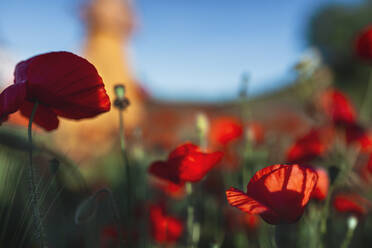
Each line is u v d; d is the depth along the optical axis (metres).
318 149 0.50
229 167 0.59
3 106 0.32
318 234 0.39
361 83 5.24
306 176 0.31
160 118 1.48
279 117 1.26
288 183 0.30
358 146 0.58
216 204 0.54
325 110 0.62
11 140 0.36
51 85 0.32
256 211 0.27
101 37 2.65
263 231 0.41
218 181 0.58
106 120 1.24
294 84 0.63
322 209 0.39
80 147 0.94
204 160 0.36
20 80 0.33
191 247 0.41
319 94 0.62
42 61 0.32
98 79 0.33
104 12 2.62
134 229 0.43
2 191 0.33
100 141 1.04
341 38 5.91
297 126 1.11
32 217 0.31
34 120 0.38
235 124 0.63
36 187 0.31
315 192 0.38
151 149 0.87
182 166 0.37
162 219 0.44
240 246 0.48
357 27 5.88
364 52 0.69
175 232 0.44
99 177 0.83
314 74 0.60
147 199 0.53
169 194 0.61
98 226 0.47
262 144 0.72
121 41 2.76
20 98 0.31
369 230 0.49
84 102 0.33
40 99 0.33
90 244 0.45
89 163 0.94
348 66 5.59
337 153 0.55
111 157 0.98
